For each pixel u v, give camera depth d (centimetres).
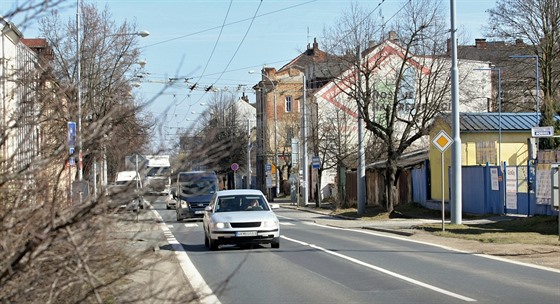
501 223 2394
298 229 2688
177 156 582
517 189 2688
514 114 3484
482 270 1355
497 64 4916
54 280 532
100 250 582
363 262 1519
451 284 1183
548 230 2091
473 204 3084
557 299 1024
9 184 567
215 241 1823
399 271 1359
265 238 1828
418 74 3431
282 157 7062
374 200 4262
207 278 1305
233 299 1073
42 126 632
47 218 526
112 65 2331
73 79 675
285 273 1364
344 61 3431
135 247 714
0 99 654
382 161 4116
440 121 3441
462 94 4144
